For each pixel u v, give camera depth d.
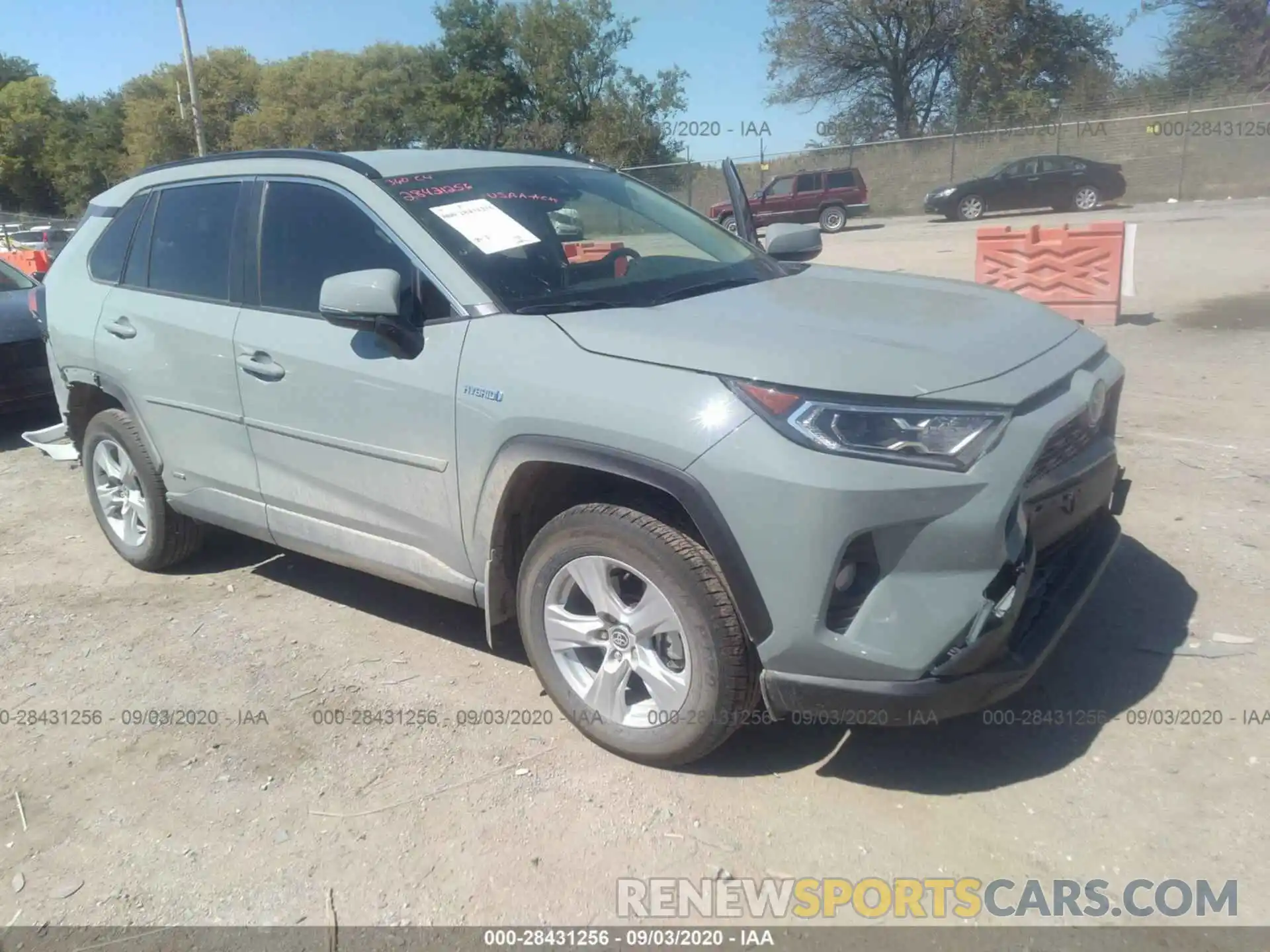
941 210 28.56
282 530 4.20
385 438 3.62
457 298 3.46
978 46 41.09
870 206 34.72
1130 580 4.36
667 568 3.00
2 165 63.84
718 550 2.86
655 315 3.29
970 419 2.78
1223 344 8.70
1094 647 3.85
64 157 63.97
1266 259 14.31
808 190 29.02
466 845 2.98
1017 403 2.87
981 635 2.80
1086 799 3.03
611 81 43.59
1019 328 3.35
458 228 3.65
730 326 3.16
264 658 4.16
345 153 4.07
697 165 35.00
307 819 3.14
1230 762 3.15
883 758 3.29
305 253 3.94
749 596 2.86
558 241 3.82
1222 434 6.20
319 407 3.80
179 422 4.46
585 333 3.20
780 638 2.85
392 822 3.10
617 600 3.21
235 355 4.09
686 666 3.06
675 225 4.43
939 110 43.97
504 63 46.22
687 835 2.97
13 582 5.08
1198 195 29.45
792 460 2.73
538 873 2.86
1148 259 15.01
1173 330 9.47
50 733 3.70
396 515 3.70
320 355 3.77
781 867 2.84
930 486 2.71
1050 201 27.70
